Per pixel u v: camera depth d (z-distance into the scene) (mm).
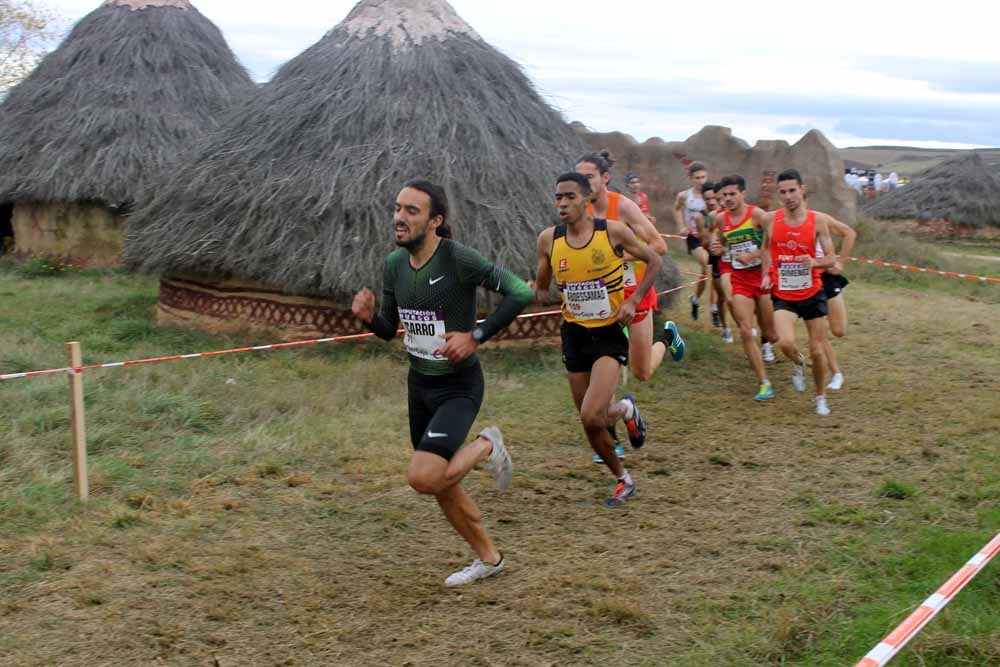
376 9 11836
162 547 5262
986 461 6820
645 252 5695
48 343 10477
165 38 17297
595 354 5914
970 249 24547
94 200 16062
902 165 100000
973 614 4312
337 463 6836
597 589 4781
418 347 4773
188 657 4117
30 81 17328
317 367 9367
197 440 7152
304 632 4344
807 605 4531
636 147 22141
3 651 4129
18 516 5617
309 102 11086
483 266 4594
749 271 8820
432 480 4508
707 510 5957
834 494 6215
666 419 8180
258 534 5523
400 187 10219
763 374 8891
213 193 11008
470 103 11039
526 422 7945
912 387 9242
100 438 6992
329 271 9906
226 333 11070
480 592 4766
